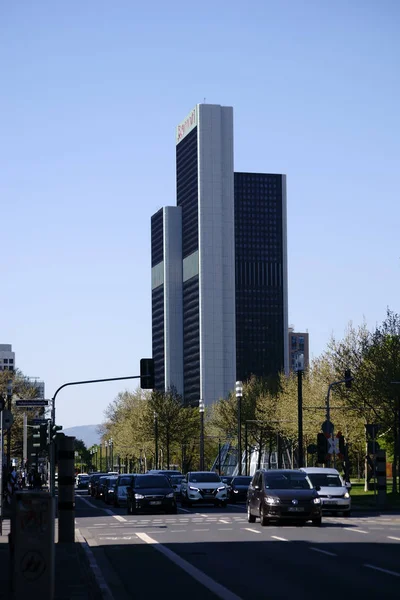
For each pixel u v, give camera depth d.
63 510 28.56
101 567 22.11
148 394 141.62
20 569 14.44
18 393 117.06
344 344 87.44
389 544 27.42
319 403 90.69
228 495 66.62
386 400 73.81
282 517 36.31
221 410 125.25
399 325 78.62
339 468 135.62
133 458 148.38
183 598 16.38
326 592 16.80
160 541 29.94
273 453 138.25
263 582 18.61
